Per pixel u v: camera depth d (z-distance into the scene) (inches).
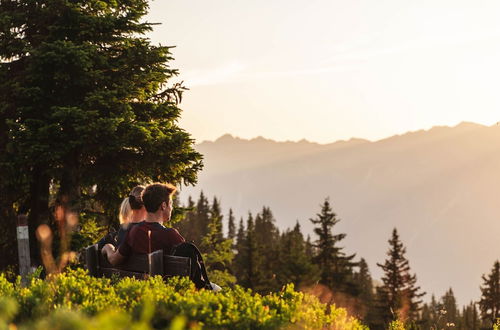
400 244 2369.6
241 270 2386.8
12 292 141.6
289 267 1994.3
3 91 544.4
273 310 136.7
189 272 203.2
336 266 2129.7
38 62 533.3
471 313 4188.0
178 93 630.5
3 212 561.6
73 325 81.3
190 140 566.6
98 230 633.6
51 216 590.9
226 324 126.4
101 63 564.7
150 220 234.5
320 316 148.1
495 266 2778.1
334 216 2154.3
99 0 588.4
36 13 570.9
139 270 230.7
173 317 124.5
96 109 549.6
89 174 565.9
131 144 546.9
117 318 67.0
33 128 526.6
